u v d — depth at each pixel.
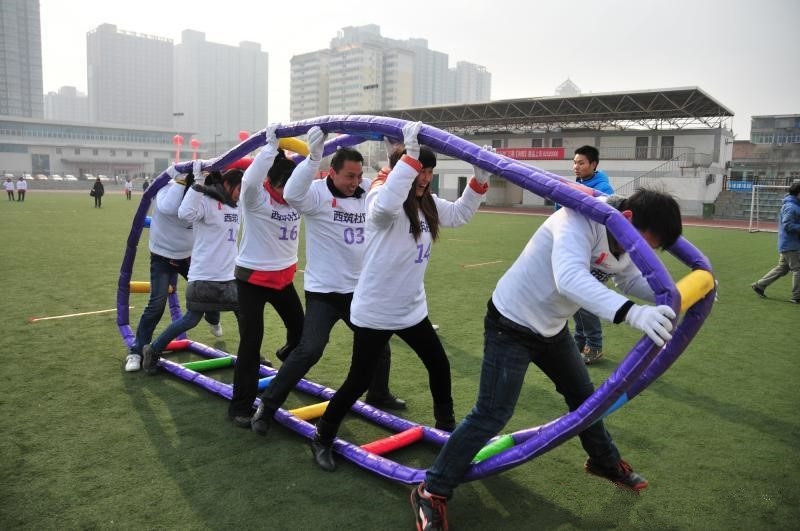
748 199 32.59
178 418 3.86
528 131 42.72
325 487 3.01
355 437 3.66
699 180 31.30
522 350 2.54
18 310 6.77
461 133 44.69
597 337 5.22
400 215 3.00
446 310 7.30
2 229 15.84
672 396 4.44
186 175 4.63
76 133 77.38
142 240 14.04
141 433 3.61
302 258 11.83
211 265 4.39
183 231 4.73
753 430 3.83
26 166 73.94
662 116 35.72
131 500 2.84
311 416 3.86
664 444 3.61
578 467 3.31
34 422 3.74
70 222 18.53
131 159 80.75
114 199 36.12
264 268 3.76
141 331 4.81
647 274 2.13
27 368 4.79
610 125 39.19
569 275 2.18
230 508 2.79
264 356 5.30
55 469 3.14
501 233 18.73
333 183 3.48
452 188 39.81
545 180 2.43
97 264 10.27
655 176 32.47
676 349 2.54
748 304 8.01
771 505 2.93
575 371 2.76
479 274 10.12
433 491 2.62
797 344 5.94
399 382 4.68
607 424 3.91
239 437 3.59
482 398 2.59
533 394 4.43
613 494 3.02
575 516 2.82
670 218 2.35
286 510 2.79
